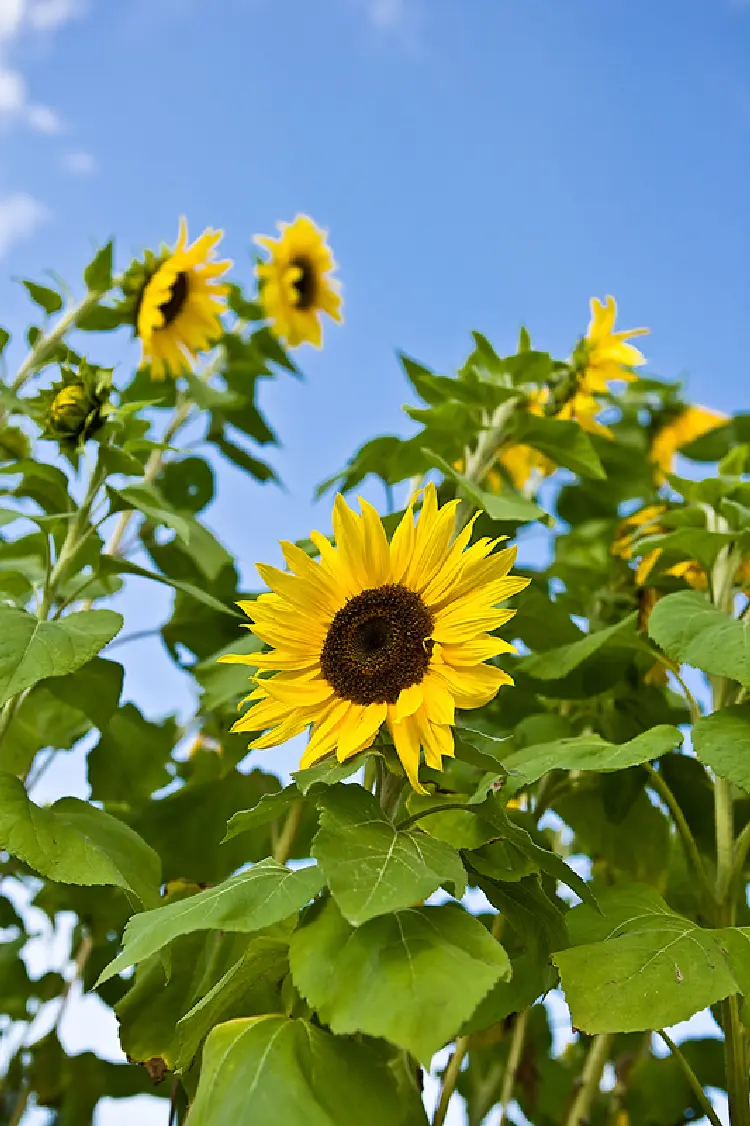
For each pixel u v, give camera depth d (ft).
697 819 3.18
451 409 3.39
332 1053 2.04
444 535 2.29
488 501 3.01
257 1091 1.93
